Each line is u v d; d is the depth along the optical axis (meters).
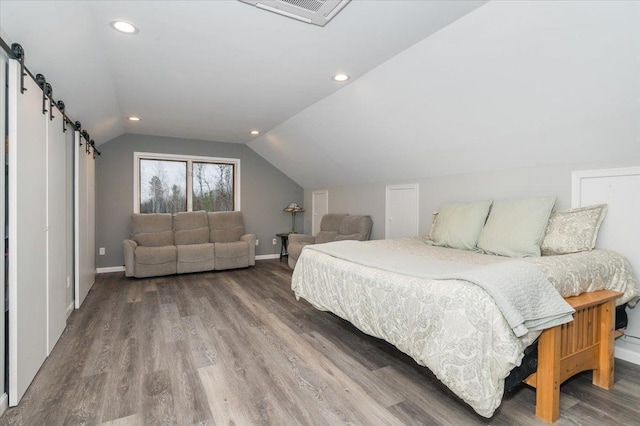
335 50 2.34
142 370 2.05
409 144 3.42
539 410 1.62
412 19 1.93
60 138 2.57
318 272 2.67
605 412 1.66
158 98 3.40
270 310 3.25
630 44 1.63
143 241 4.81
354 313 2.22
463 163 3.24
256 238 6.22
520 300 1.49
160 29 2.07
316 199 6.21
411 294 1.77
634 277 2.15
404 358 2.23
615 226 2.24
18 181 1.72
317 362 2.17
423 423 1.56
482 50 2.04
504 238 2.50
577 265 1.88
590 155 2.35
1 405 1.59
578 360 1.80
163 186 5.48
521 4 1.69
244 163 6.07
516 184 2.88
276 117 4.13
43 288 2.11
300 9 1.83
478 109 2.52
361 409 1.66
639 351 2.19
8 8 1.45
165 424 1.55
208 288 4.08
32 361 1.90
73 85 2.53
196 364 2.13
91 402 1.71
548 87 2.07
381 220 4.57
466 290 1.54
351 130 3.76
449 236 2.93
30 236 1.88
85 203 3.64
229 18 1.95
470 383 1.43
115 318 2.98
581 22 1.64
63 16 1.74
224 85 3.04
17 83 1.67
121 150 5.09
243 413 1.63
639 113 1.92
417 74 2.50
